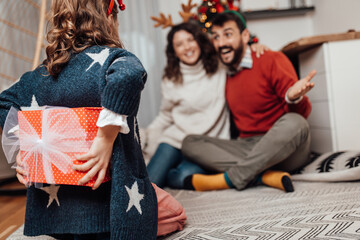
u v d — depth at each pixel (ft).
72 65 2.02
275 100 4.54
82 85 1.94
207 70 4.89
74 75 1.99
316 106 5.24
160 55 7.50
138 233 1.96
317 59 4.97
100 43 2.12
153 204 2.18
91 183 1.89
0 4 6.83
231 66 4.73
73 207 2.04
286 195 3.43
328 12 6.43
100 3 2.16
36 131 2.03
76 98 1.97
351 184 3.57
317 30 7.09
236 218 2.80
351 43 4.68
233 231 2.43
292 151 3.80
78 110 1.89
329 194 3.23
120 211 1.87
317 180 3.90
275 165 4.20
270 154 3.75
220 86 4.89
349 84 4.69
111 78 1.72
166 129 5.32
